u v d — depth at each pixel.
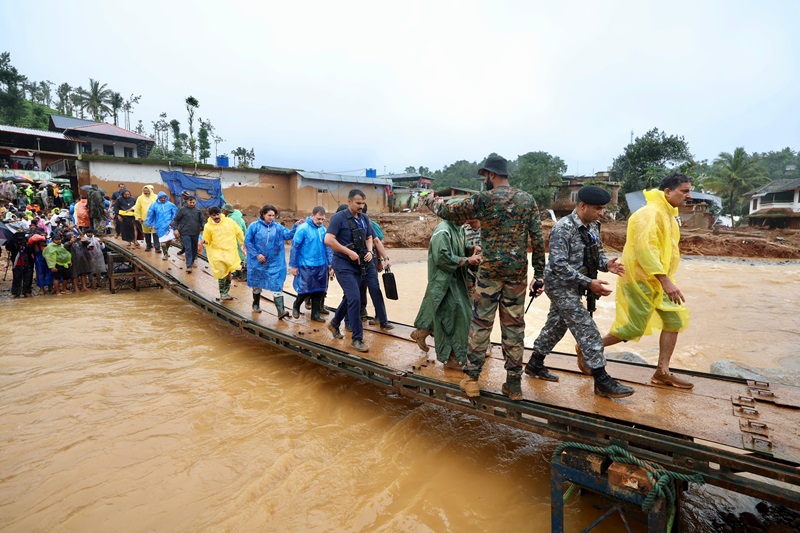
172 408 5.10
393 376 4.41
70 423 4.71
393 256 23.17
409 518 3.28
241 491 3.58
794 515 3.34
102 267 12.51
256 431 4.61
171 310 10.11
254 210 29.61
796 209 40.75
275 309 7.51
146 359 6.74
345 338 5.74
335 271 5.22
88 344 7.39
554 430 3.44
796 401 3.38
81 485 3.65
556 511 2.97
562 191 41.91
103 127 37.12
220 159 28.80
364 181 34.81
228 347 7.45
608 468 2.73
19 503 3.43
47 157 32.94
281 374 6.26
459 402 3.99
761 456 2.64
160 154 56.28
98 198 15.07
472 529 3.17
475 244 4.73
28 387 5.62
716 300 12.95
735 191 50.75
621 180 44.28
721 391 3.66
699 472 2.81
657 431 3.04
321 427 4.73
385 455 4.17
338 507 3.41
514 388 3.60
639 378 3.99
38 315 9.41
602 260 3.69
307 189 31.72
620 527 3.17
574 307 3.48
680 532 3.15
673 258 3.65
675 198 3.47
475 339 3.65
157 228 11.20
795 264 23.02
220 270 7.58
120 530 3.15
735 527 3.20
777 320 10.34
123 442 4.33
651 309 3.61
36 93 81.25
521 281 3.50
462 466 4.00
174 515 3.31
